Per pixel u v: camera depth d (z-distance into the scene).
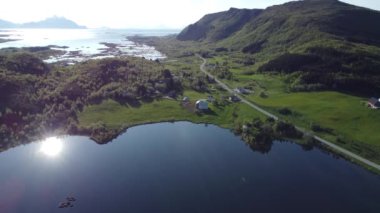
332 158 85.81
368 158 83.81
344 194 70.12
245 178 75.69
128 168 78.81
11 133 93.06
